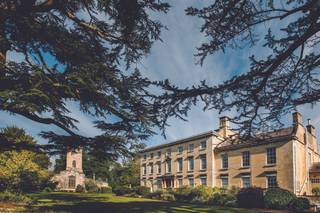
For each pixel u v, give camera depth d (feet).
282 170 104.53
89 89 37.50
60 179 174.60
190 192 111.86
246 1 28.96
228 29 30.71
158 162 155.84
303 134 111.75
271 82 32.19
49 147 43.42
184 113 33.53
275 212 68.64
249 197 82.17
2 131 43.88
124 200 87.35
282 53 29.78
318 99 31.86
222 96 32.32
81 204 66.85
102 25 40.52
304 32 28.84
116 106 40.68
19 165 93.66
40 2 38.65
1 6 34.91
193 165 135.85
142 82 34.60
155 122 34.58
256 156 113.19
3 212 45.52
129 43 40.98
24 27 36.73
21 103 30.68
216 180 125.29
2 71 34.53
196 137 135.33
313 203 79.51
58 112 38.11
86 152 46.06
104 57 41.65
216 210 64.28
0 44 35.01
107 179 233.76
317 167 110.32
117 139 43.47
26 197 74.18
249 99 32.60
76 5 38.52
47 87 34.09
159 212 56.24
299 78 31.73
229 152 122.83
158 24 38.83
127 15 37.19
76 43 39.91
